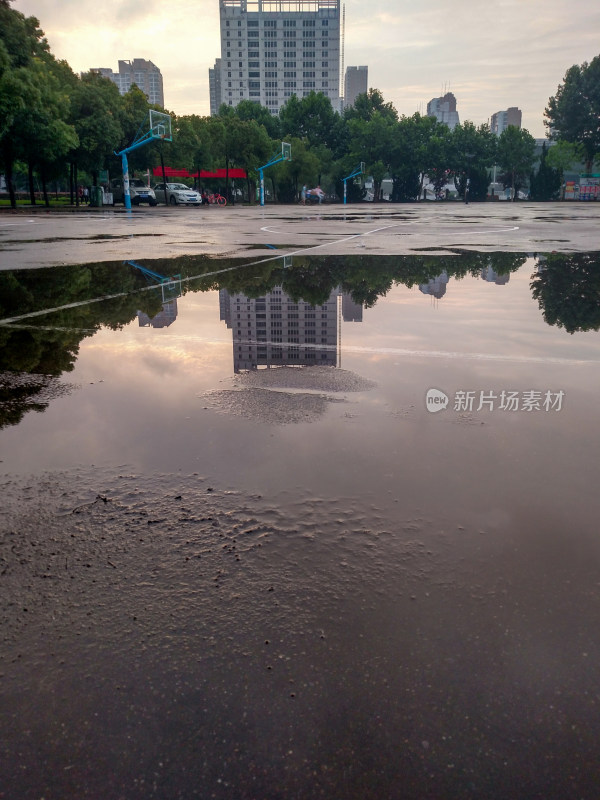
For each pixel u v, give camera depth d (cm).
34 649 139
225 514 196
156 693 127
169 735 118
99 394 319
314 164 7956
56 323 496
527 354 400
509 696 126
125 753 114
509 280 728
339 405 300
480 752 114
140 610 151
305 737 117
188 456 240
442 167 9081
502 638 142
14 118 3509
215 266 864
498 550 176
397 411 291
